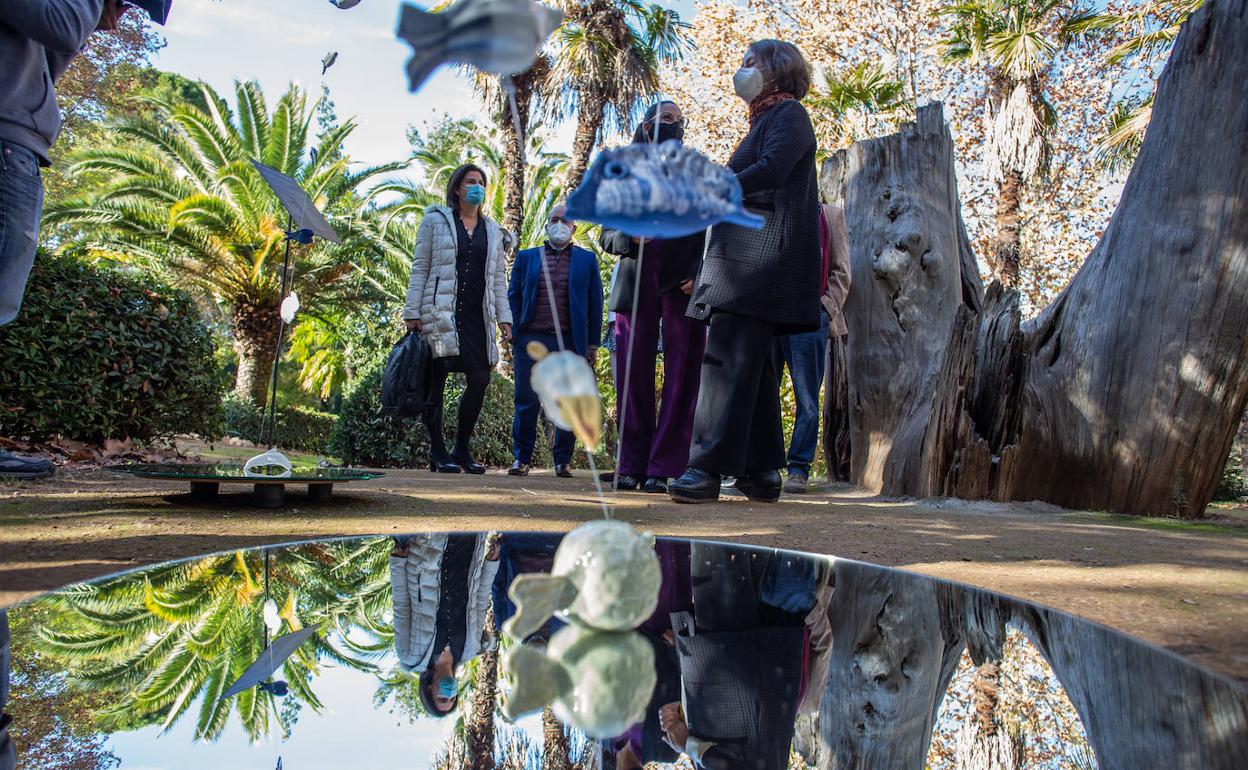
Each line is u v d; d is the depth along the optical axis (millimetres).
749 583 1404
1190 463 4387
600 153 863
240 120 14812
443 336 6078
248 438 14883
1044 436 4723
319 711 702
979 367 4852
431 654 883
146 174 14477
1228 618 1729
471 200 6094
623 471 4938
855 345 5996
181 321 6008
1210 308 4332
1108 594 2012
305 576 1297
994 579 2217
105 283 5512
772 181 3492
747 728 757
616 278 5156
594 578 887
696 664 946
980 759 725
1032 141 12828
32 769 574
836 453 6473
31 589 1624
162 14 3016
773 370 4195
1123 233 4770
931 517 3844
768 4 14906
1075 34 13859
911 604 1309
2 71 2811
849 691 898
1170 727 818
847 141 12594
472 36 867
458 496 4012
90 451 5398
